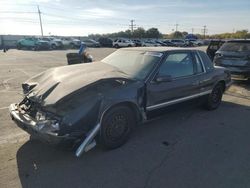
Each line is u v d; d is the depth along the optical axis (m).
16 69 12.62
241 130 4.63
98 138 3.52
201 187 2.91
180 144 3.99
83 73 3.78
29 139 4.00
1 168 3.17
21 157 3.45
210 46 12.00
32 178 3.00
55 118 3.14
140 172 3.19
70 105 3.19
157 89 4.10
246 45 8.83
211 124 4.91
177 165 3.37
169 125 4.79
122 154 3.62
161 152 3.71
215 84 5.58
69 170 3.19
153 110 4.14
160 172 3.19
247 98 7.09
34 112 3.40
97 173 3.14
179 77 4.60
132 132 4.05
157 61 4.23
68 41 38.94
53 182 2.94
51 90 3.37
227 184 2.97
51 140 3.04
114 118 3.59
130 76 4.04
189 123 4.93
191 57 4.98
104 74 3.73
